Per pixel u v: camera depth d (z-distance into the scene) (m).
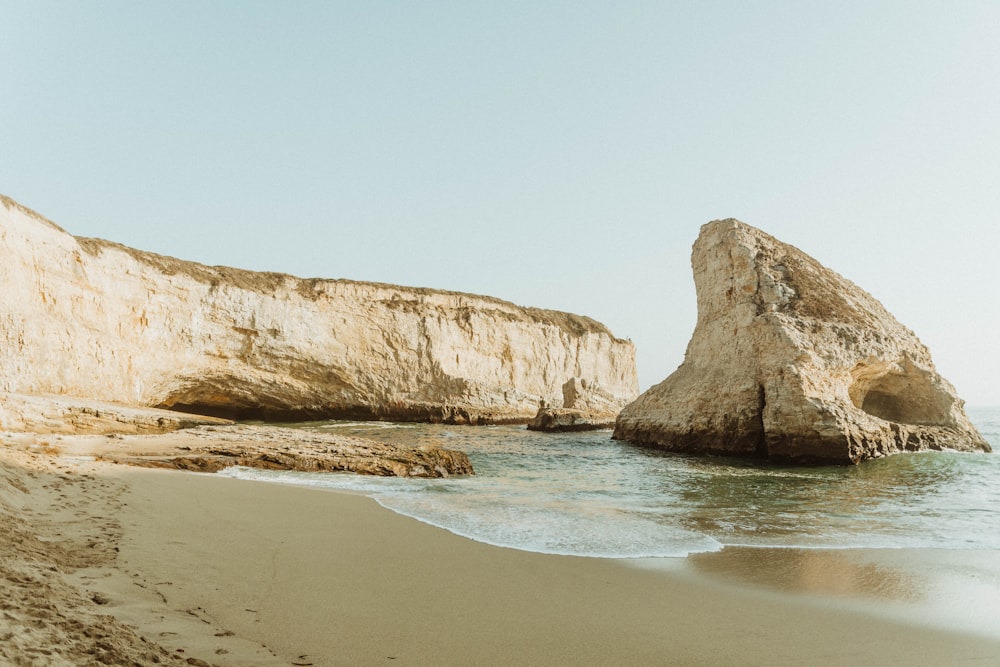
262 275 41.41
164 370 33.94
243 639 4.24
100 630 3.60
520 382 57.06
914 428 24.23
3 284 22.48
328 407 43.50
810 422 21.56
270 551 6.87
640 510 12.35
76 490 8.38
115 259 31.05
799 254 28.84
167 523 7.46
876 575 7.78
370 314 46.06
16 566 4.34
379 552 7.41
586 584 6.77
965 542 9.91
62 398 23.31
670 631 5.42
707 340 28.45
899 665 4.90
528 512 11.13
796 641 5.36
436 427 40.94
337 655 4.23
